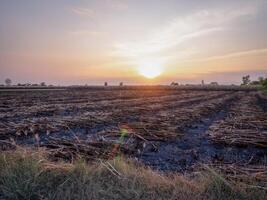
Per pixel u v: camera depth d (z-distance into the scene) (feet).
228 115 71.72
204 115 72.43
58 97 139.74
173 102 111.75
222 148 35.53
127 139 37.81
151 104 99.71
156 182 18.60
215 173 19.06
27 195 16.37
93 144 32.78
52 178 17.89
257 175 21.35
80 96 152.25
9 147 31.35
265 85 222.28
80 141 33.88
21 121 51.08
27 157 20.01
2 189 16.63
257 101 129.59
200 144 37.73
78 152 28.07
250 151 34.01
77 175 18.44
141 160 29.30
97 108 81.10
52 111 68.69
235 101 128.67
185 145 37.04
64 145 31.81
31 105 88.89
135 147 33.73
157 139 37.83
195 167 26.20
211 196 17.02
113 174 18.88
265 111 81.05
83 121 51.06
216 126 50.80
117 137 38.65
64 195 16.47
